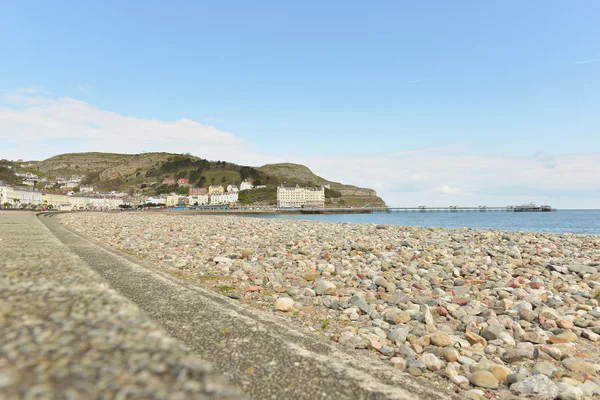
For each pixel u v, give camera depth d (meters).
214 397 1.45
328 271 12.16
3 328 2.02
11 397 1.29
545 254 16.89
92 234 23.66
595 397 4.81
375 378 3.98
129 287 6.89
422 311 8.14
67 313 2.33
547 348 6.25
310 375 3.71
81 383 1.46
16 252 5.23
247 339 4.49
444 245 18.95
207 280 10.76
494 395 4.80
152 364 1.70
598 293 9.80
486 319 7.87
